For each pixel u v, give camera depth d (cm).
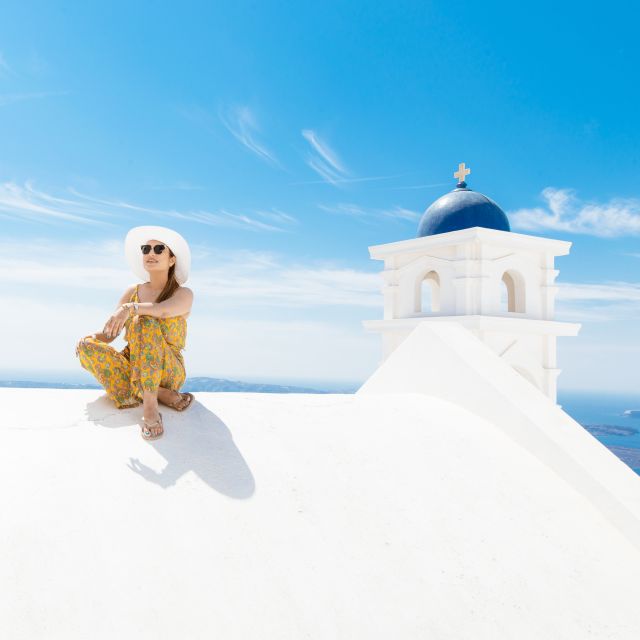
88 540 284
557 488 448
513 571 345
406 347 659
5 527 278
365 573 315
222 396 492
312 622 278
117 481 328
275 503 346
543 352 1405
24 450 342
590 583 353
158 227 402
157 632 252
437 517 374
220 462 368
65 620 246
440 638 289
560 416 534
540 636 306
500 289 1362
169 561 287
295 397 525
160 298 413
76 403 420
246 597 281
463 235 1326
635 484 453
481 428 515
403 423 487
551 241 1418
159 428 378
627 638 318
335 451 416
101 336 416
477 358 590
